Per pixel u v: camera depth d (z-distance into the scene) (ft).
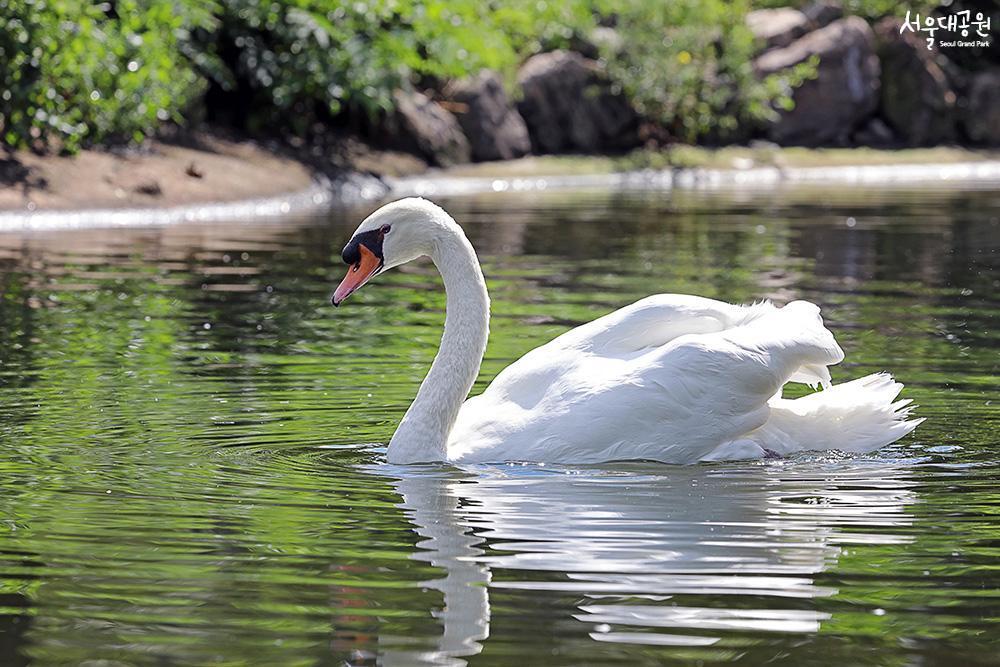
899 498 29.27
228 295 58.39
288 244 75.61
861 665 20.01
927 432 35.60
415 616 21.91
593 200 105.19
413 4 110.63
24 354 44.96
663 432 32.83
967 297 58.95
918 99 146.20
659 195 110.93
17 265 65.72
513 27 128.26
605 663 20.04
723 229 85.87
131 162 91.45
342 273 65.31
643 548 25.40
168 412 37.06
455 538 26.04
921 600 22.70
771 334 33.58
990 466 32.19
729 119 134.62
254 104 107.14
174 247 73.67
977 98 150.30
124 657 20.45
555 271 66.74
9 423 35.55
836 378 42.14
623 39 132.46
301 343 47.73
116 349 46.11
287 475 31.04
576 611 22.12
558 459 32.60
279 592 23.07
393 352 46.19
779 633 21.24
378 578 23.75
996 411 37.60
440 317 53.98
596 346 34.22
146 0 97.71
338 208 95.96
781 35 143.54
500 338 48.98
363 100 106.01
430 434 32.81
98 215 84.28
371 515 27.76
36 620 21.91
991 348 46.68
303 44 106.11
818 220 91.50
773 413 34.45
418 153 114.21
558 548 25.49
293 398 38.99
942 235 82.53
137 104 92.22
